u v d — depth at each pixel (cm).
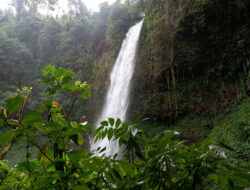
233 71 941
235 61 925
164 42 1166
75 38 2581
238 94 909
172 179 54
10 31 2941
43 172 56
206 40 1006
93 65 2200
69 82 88
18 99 47
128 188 50
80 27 2633
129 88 1470
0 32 2581
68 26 2736
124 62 1697
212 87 1034
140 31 1501
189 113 1084
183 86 1135
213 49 1002
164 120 1159
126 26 2086
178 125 1077
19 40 2808
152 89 1265
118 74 1720
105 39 2269
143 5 1806
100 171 54
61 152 67
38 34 2919
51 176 51
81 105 1906
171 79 1173
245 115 766
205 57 1038
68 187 51
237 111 856
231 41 930
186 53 1071
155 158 50
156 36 1245
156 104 1199
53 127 62
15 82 2153
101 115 1747
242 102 874
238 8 859
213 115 988
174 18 1084
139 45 1479
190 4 985
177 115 1112
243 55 888
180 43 1073
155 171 50
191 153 53
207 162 51
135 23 2045
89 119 1841
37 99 1805
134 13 2048
